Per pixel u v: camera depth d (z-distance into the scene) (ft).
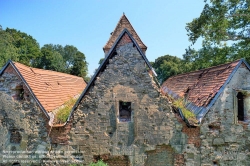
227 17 60.23
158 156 30.01
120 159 30.14
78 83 76.89
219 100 29.25
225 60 69.46
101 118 29.96
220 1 58.54
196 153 29.09
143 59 30.12
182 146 29.22
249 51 63.41
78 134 30.09
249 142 29.50
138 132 29.63
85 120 30.07
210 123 29.14
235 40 65.51
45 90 36.81
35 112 30.66
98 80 30.27
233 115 29.40
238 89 29.40
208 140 29.12
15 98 31.68
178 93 46.57
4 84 31.73
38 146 30.53
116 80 30.04
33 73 39.40
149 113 29.68
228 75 29.96
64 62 223.92
